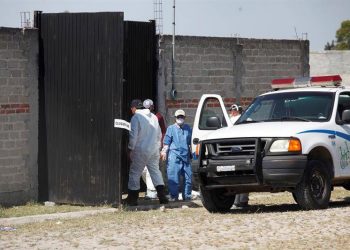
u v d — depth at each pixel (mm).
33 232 20297
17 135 27094
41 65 26953
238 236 18641
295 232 18922
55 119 26688
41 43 26922
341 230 19031
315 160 22703
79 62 26062
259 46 34719
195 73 32219
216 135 22984
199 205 26469
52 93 26688
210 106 32562
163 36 31125
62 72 26469
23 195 27203
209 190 23406
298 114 23891
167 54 31250
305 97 24156
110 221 21953
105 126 25609
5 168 26875
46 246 18172
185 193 27188
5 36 26766
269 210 23906
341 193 28953
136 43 30203
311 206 22516
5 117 26859
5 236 19750
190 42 32031
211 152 22906
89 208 25391
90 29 25812
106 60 25531
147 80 30672
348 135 23719
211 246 17562
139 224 21141
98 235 19453
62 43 26438
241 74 34000
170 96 31391
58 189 26719
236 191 23250
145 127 25969
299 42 36344
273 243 17672
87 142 25969
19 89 27047
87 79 25906
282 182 22078
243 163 22203
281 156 22031
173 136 27000
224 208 24000
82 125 26062
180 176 27141
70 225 21359
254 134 22312
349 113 23359
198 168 23031
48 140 26875
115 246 17906
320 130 22906
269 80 35156
